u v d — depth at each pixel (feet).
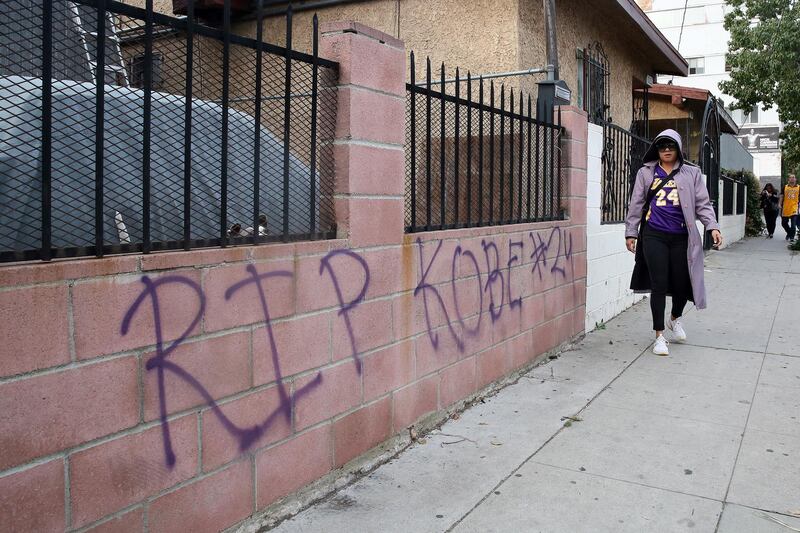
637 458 12.53
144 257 7.97
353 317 11.37
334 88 11.09
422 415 13.52
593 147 22.71
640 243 20.70
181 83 9.52
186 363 8.54
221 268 8.96
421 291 13.24
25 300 6.82
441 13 23.88
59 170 7.72
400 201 12.46
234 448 9.28
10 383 6.73
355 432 11.57
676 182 20.01
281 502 10.13
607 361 19.36
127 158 8.63
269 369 9.77
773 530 9.98
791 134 67.97
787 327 23.62
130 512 7.95
